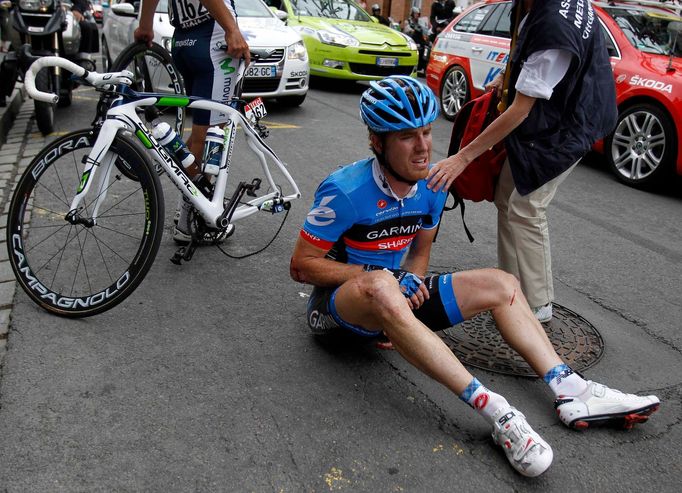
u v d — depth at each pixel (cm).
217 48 361
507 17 813
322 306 267
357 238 259
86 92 920
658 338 330
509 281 253
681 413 266
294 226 444
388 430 241
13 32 661
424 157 233
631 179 612
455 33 899
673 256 443
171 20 372
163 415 241
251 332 304
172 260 356
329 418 246
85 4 786
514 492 215
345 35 979
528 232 311
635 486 221
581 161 701
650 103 592
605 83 293
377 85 233
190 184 335
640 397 245
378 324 246
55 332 291
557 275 400
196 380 264
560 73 269
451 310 254
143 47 416
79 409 241
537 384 278
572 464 230
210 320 312
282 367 277
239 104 365
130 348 283
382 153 236
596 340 321
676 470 230
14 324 296
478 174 313
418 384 271
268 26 815
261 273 368
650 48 636
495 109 310
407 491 212
